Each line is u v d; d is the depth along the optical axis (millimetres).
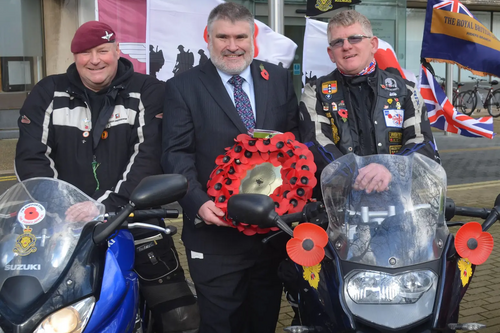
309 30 5090
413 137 3197
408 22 20188
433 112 5531
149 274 2941
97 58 2986
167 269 2973
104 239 2129
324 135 3213
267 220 2299
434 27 5426
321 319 2252
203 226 3119
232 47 3076
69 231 2121
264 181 2881
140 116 3121
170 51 5078
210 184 2895
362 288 2119
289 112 3326
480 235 2256
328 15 10344
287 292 3084
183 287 3002
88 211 2221
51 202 2191
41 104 3066
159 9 5016
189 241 3172
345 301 2133
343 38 3211
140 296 2916
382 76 3301
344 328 2107
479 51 5422
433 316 2088
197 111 3141
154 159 3100
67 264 2031
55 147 3094
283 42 5094
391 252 2166
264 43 5066
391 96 3246
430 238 2238
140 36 5465
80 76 3105
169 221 6734
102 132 3057
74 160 3066
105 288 2084
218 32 3086
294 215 2547
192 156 3146
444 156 11797
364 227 2258
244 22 3090
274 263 3240
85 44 2959
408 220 2242
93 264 2088
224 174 2863
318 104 3281
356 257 2201
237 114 3146
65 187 2271
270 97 3219
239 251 3109
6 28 12656
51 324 1890
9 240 2059
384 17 10500
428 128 3225
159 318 2906
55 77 3172
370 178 2320
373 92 3238
